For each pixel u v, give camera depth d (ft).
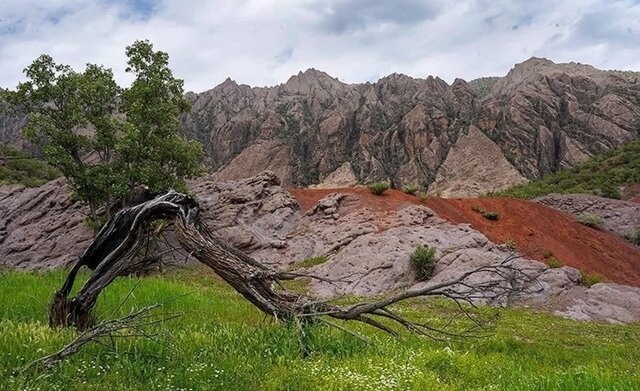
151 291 42.57
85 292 29.32
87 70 91.61
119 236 30.30
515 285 74.69
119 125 90.99
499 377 23.66
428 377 22.58
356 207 117.39
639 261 136.26
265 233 109.50
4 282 43.16
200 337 27.04
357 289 78.74
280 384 20.53
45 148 87.40
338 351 26.81
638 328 63.36
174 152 92.68
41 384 18.38
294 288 80.18
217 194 120.37
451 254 86.02
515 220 133.59
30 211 124.26
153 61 91.30
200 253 29.91
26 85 85.61
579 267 115.03
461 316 56.39
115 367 21.21
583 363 35.47
